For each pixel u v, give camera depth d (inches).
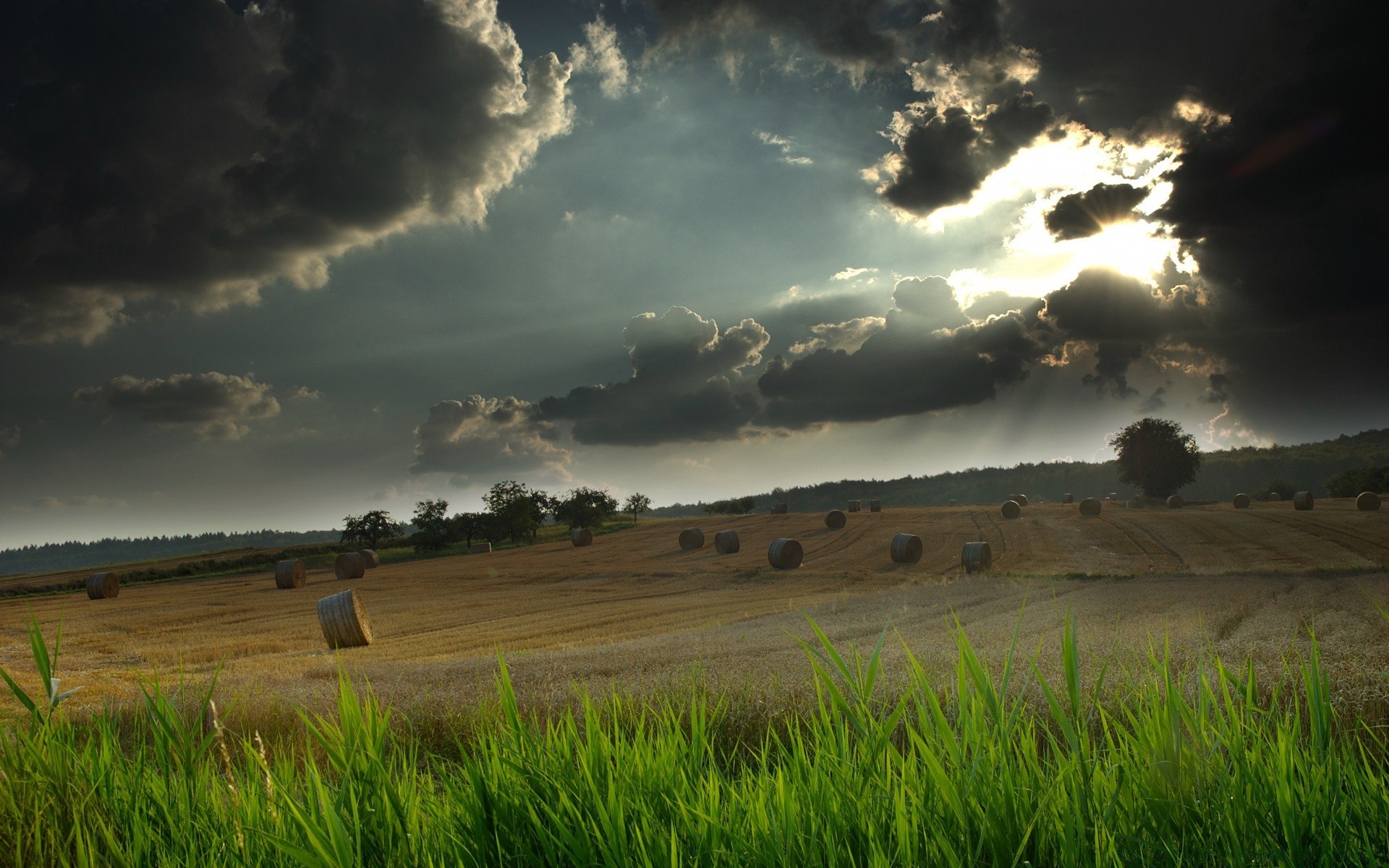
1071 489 6525.6
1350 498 3351.4
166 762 83.2
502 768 69.5
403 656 825.5
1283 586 1073.5
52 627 1309.1
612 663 494.6
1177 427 3666.3
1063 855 55.4
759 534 2901.1
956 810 57.2
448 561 2859.3
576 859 58.6
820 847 59.3
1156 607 839.7
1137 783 64.3
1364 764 69.4
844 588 1583.4
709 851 60.1
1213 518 2511.1
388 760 75.6
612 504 5206.7
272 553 4094.5
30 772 80.2
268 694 337.4
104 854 72.7
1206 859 58.8
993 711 64.0
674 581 1914.4
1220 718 71.4
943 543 2321.6
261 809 74.5
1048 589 1151.0
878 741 66.7
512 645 907.4
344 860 56.9
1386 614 66.2
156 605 1750.7
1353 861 58.7
